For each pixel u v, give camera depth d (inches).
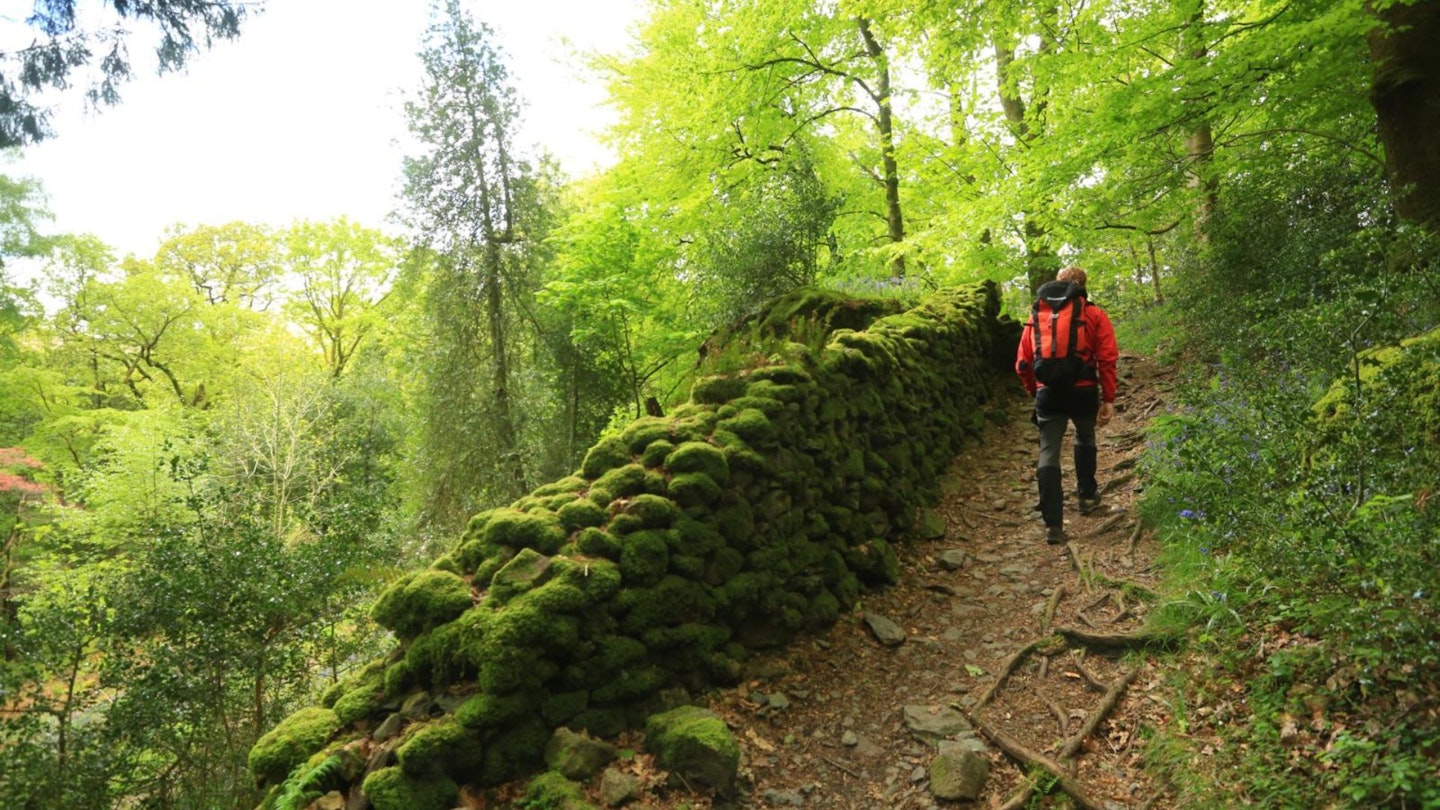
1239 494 134.5
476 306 522.6
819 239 363.6
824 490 180.1
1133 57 291.6
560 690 120.9
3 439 890.7
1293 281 249.8
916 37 358.3
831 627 164.1
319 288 1151.6
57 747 156.0
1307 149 302.4
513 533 135.9
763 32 392.8
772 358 189.6
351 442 643.5
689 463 148.4
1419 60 211.6
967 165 436.5
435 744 106.3
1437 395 122.0
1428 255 150.4
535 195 546.0
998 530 214.1
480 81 516.7
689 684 135.8
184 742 184.5
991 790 112.1
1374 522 104.3
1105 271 467.8
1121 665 134.2
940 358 286.2
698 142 419.2
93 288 952.3
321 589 210.2
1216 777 99.3
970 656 151.1
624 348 547.2
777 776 121.8
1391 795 82.7
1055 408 195.0
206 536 207.2
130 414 743.7
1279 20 232.1
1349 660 101.7
